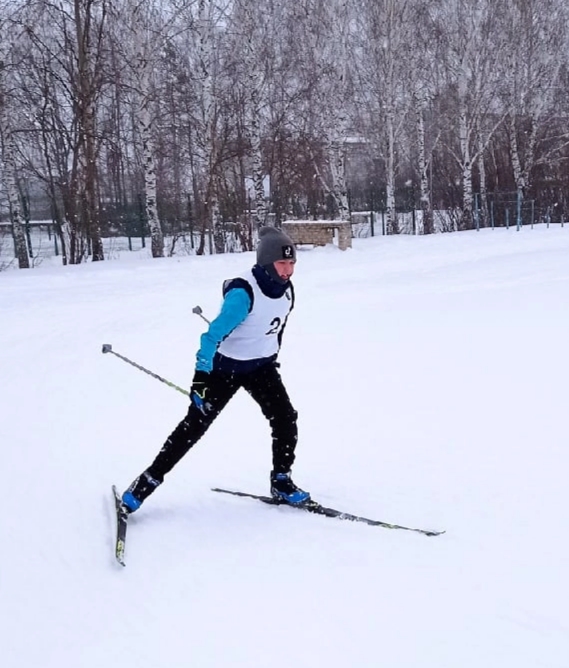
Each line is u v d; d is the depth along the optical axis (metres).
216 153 19.91
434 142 28.08
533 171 28.06
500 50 25.44
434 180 30.47
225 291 3.30
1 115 17.09
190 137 23.39
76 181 18.42
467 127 25.81
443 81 26.77
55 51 19.19
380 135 25.70
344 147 23.86
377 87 24.11
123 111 27.33
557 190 27.78
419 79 25.48
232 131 20.69
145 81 18.06
